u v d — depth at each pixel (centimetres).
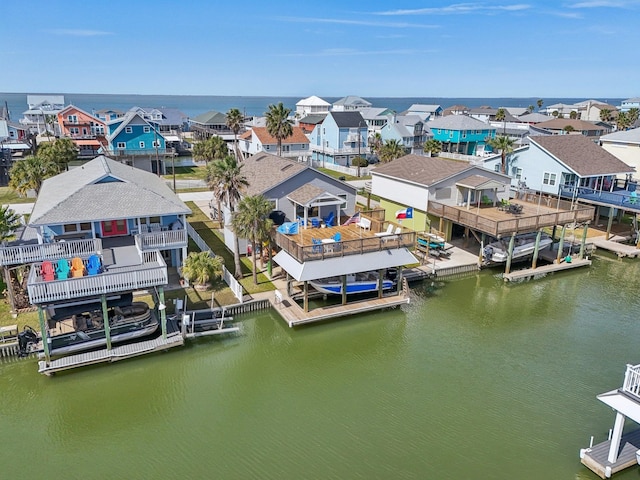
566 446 1753
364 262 2719
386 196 4388
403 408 1978
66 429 1855
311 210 3472
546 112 16438
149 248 2836
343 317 2734
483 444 1764
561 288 3253
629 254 3759
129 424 1884
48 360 2128
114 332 2275
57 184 3284
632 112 10394
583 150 4475
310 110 14312
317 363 2327
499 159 4962
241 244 3475
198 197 5425
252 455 1709
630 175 4541
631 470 1611
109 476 1620
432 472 1628
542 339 2558
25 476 1619
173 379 2184
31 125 10475
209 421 1900
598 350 2448
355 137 7988
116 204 2791
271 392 2092
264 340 2528
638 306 2975
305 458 1694
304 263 2589
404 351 2436
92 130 8300
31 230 3050
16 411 1948
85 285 2105
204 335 2478
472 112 14438
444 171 3975
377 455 1706
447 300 3038
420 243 3675
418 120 8762
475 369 2273
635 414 1490
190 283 2981
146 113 10262
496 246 3481
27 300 2641
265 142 7356
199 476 1617
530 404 2005
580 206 3659
